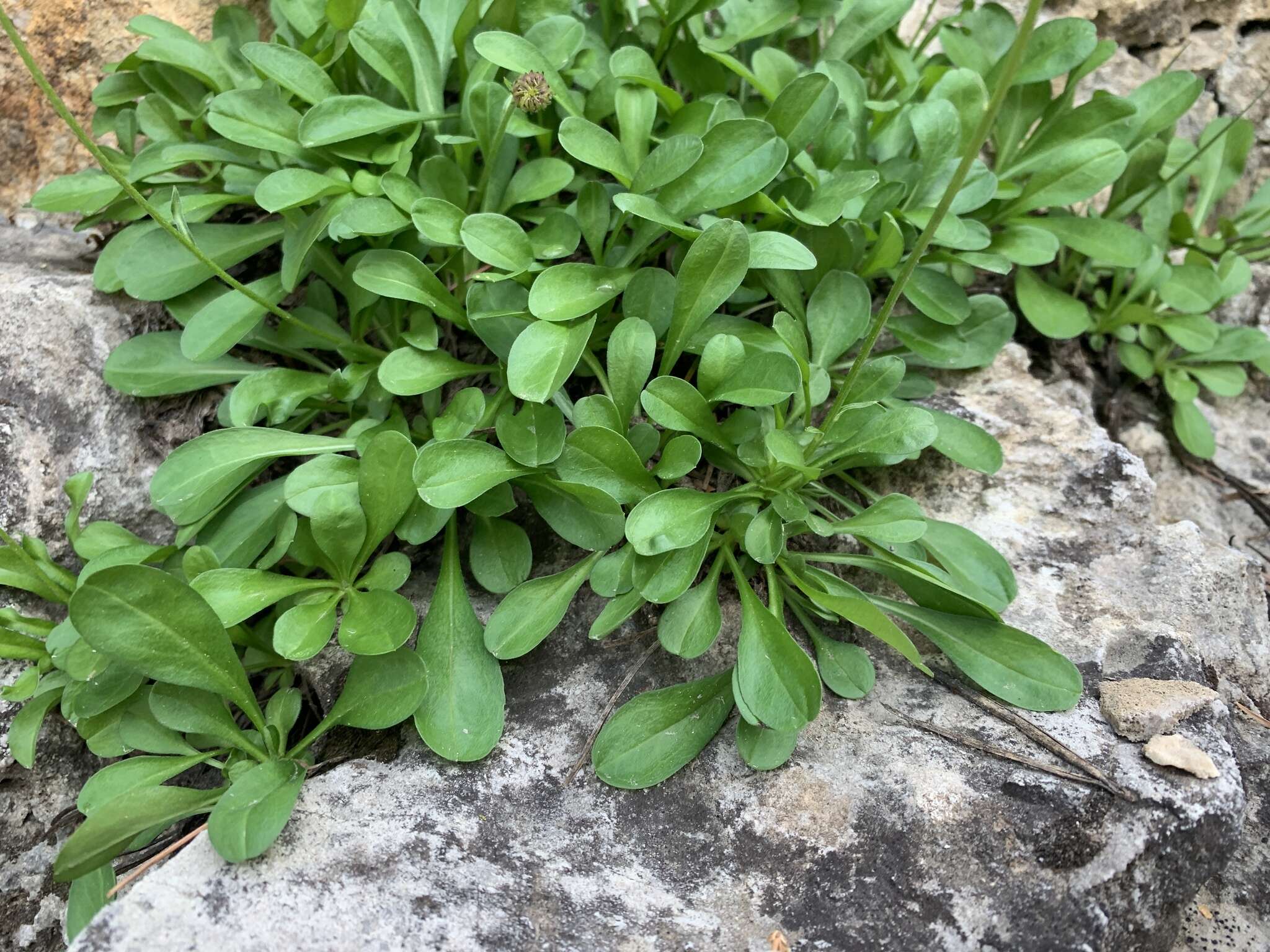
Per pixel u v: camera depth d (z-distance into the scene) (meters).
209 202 0.28
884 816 0.20
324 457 0.24
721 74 0.30
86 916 0.22
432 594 0.26
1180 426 0.34
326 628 0.22
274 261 0.32
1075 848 0.19
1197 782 0.20
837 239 0.27
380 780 0.22
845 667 0.23
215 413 0.29
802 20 0.31
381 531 0.23
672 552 0.22
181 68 0.30
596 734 0.23
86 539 0.25
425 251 0.27
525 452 0.23
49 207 0.28
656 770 0.21
